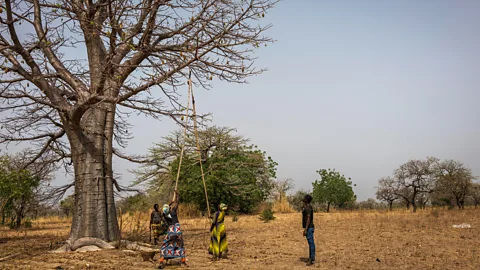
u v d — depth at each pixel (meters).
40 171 15.45
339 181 46.12
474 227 17.64
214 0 12.16
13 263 9.77
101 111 13.48
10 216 25.08
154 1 12.16
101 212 12.88
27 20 12.94
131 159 15.55
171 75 12.22
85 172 12.90
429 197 44.00
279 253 11.68
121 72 13.14
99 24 12.28
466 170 41.94
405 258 10.35
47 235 19.05
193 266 9.59
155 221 14.91
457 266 9.23
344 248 12.34
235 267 9.42
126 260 10.36
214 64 12.45
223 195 34.28
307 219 9.76
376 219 22.86
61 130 14.43
